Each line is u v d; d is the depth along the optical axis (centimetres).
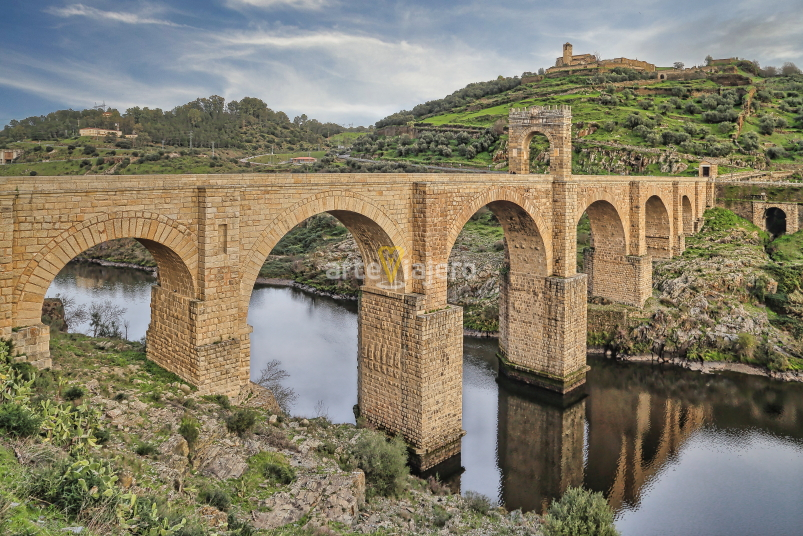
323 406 3966
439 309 3347
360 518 2097
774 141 10506
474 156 11269
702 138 10262
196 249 2452
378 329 3453
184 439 2008
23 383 1727
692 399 4512
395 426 3391
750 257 6231
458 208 3478
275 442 2353
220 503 1756
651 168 9238
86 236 2112
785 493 3206
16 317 2000
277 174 2669
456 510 2606
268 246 2672
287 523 1822
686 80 14750
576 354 4538
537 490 3209
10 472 1238
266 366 4766
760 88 13825
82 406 1714
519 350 4678
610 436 3891
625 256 5641
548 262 4438
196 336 2434
